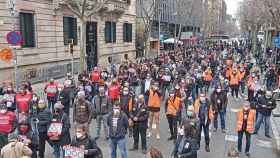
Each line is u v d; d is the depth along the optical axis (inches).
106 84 644.7
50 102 609.9
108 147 490.0
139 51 2068.2
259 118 570.6
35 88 941.8
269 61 1353.3
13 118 402.0
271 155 489.7
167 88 805.9
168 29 2603.3
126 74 800.9
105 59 1560.0
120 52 1732.3
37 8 1042.7
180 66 986.1
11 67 915.4
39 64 1058.1
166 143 518.6
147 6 2030.0
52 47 1134.4
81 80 674.8
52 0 1120.8
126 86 533.6
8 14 899.4
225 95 579.8
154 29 2378.2
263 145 533.0
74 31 1273.4
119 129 404.2
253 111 475.8
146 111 467.5
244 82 930.7
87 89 631.2
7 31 899.4
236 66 947.3
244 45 2839.6
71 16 1240.2
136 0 2001.7
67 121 398.0
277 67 1074.1
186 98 609.6
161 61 1161.4
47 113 409.7
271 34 1802.4
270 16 1295.5
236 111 746.8
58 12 1155.3
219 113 595.2
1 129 397.4
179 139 350.9
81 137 323.6
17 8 934.4
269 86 942.4
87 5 1098.7
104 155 459.5
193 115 362.3
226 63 1168.2
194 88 779.4
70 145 323.3
